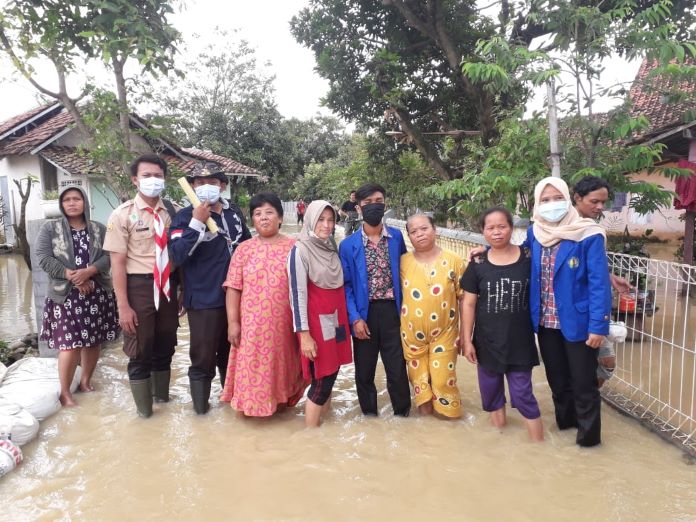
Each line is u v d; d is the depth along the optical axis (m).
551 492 2.81
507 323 3.30
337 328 3.60
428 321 3.64
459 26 10.98
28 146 14.52
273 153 28.08
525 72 4.83
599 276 3.03
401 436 3.52
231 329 3.78
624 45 4.80
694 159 8.36
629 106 4.99
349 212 10.60
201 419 3.84
